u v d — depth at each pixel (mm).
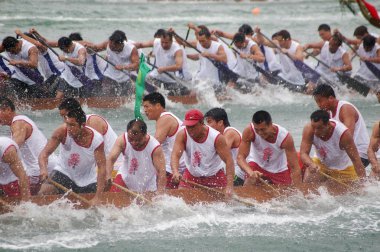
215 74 39000
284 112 36688
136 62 35969
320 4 70750
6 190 19969
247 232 19547
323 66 42031
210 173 21531
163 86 37750
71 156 20516
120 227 19547
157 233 19250
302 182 22516
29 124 20688
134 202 20516
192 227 19766
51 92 35125
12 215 19281
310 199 22078
